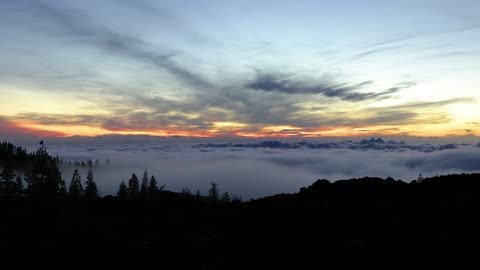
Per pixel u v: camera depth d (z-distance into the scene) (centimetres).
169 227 4806
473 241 2933
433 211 3853
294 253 3172
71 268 3259
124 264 3366
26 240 3925
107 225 4850
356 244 3153
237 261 3203
